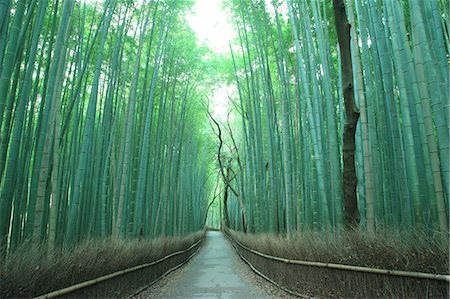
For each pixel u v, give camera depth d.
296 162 7.83
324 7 6.30
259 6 9.16
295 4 7.02
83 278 3.37
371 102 5.08
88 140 5.44
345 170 4.48
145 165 8.02
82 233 6.27
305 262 4.84
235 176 19.78
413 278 2.78
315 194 6.16
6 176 3.63
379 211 4.90
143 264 5.85
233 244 17.22
